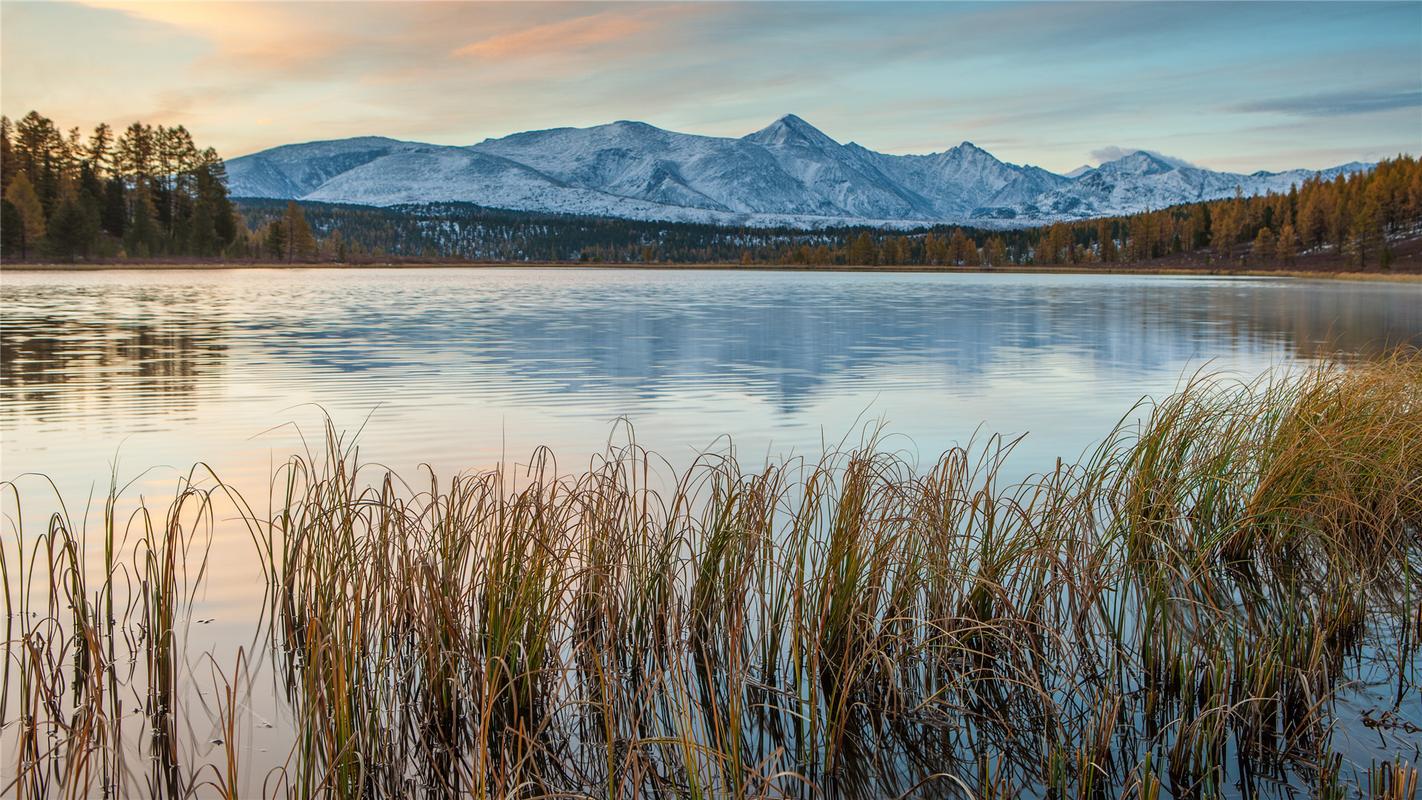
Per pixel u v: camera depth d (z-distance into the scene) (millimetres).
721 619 4949
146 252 100312
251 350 20125
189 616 5387
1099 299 46875
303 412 12422
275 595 5039
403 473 8992
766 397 14070
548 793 3420
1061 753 3750
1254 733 4023
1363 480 6477
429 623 4328
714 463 9492
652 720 4324
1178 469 6688
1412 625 5293
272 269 100750
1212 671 4395
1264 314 34406
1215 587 5797
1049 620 5004
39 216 89188
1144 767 3881
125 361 17922
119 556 6410
